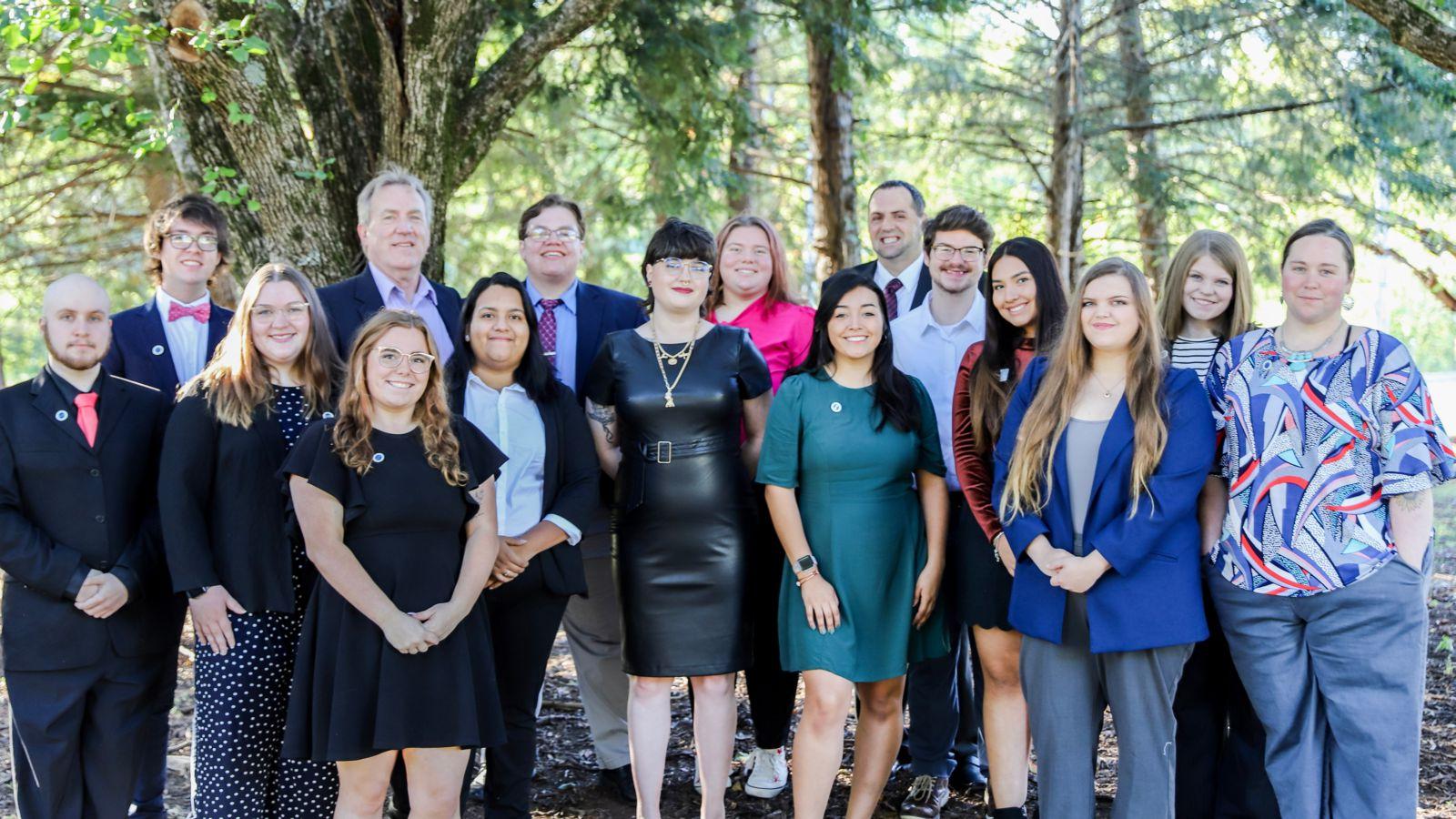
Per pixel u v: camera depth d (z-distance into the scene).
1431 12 6.94
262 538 3.30
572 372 4.21
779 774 4.15
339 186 5.93
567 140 9.96
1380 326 14.16
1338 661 3.09
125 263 9.62
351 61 6.00
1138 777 3.13
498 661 3.57
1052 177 10.09
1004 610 3.48
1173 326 3.64
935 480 3.63
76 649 3.28
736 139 8.20
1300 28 9.12
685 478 3.56
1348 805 3.12
